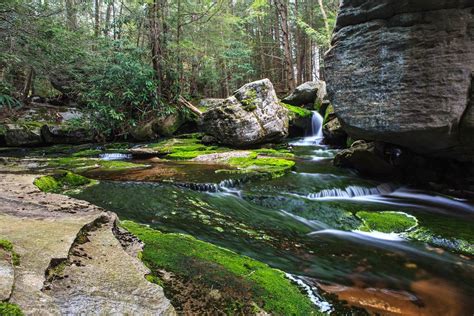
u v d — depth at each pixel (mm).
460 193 5875
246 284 2332
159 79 12328
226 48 18141
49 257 1987
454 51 4438
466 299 2781
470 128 4625
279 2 16281
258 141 10273
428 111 4699
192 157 8586
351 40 5430
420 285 2977
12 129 11766
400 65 4867
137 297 1832
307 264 3246
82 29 11773
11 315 1330
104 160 8234
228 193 5438
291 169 7215
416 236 4086
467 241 3865
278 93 22562
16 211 3037
